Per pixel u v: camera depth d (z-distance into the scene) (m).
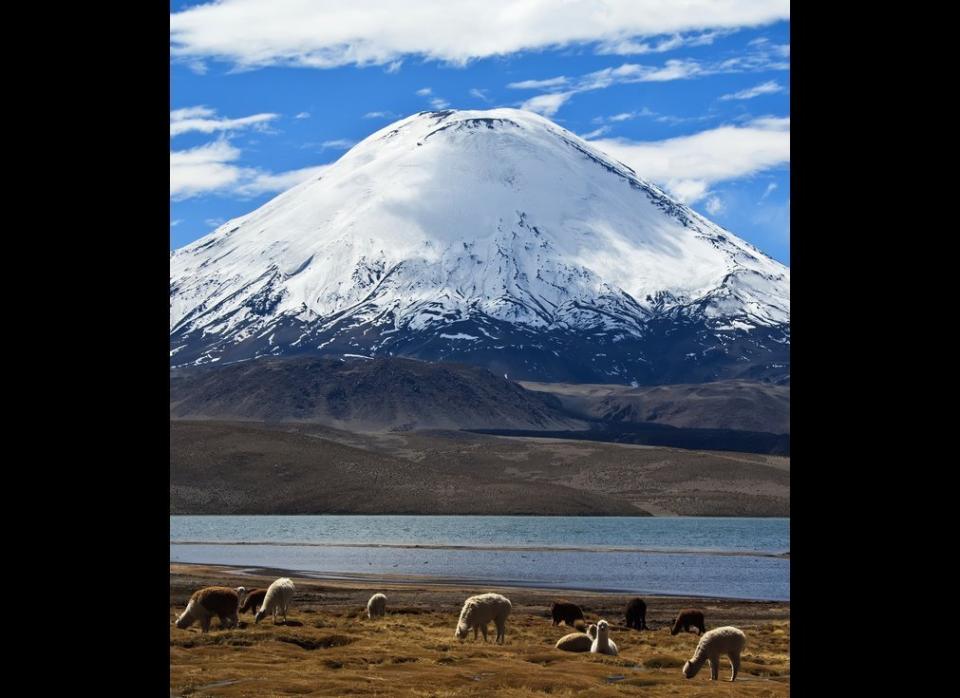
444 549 110.88
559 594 63.91
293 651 29.59
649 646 37.62
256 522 164.25
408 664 27.69
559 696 23.72
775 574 82.69
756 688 25.12
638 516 191.38
